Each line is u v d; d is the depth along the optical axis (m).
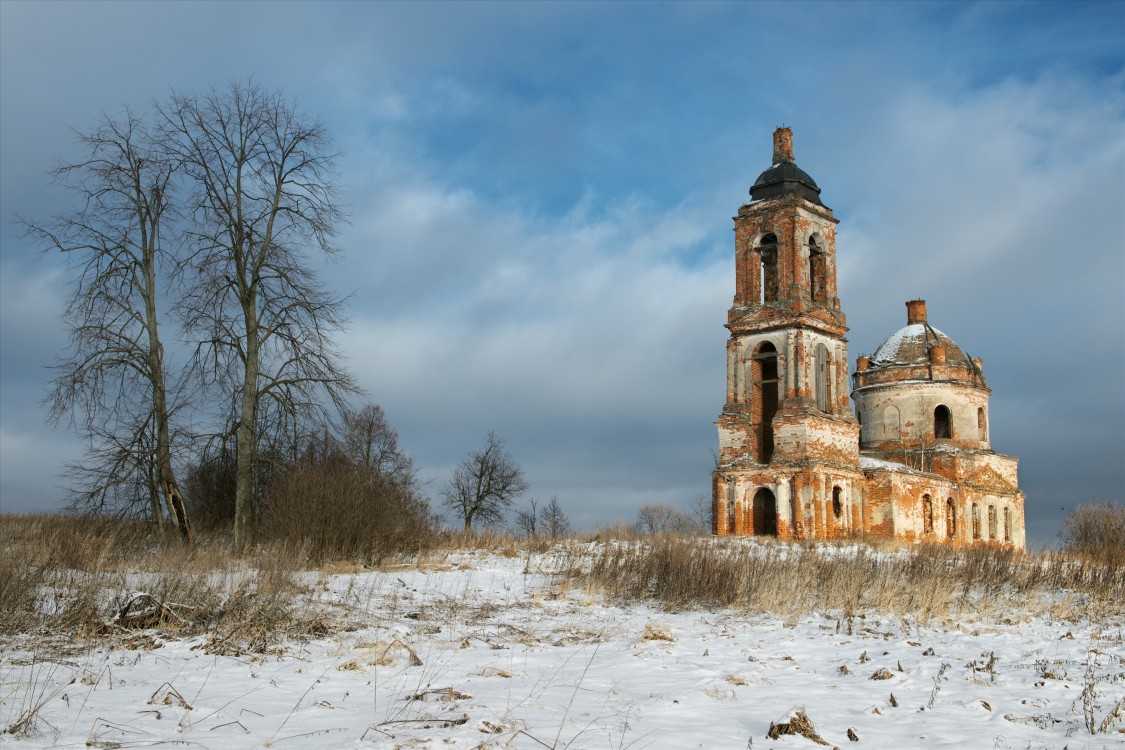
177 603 13.73
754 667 12.00
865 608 17.95
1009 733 8.63
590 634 14.62
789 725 8.34
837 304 52.59
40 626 12.64
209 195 28.48
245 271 28.66
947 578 20.33
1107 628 15.79
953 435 59.09
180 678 10.28
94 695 9.24
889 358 61.41
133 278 28.30
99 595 14.76
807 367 50.03
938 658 12.53
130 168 28.41
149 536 26.77
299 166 29.45
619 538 31.48
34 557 18.27
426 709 8.97
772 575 19.50
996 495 59.56
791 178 52.34
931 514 54.66
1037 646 13.64
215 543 26.20
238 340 28.44
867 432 61.38
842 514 49.88
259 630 12.66
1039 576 21.17
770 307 50.81
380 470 27.48
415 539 26.06
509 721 8.48
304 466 26.12
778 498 48.75
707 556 20.23
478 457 67.44
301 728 8.19
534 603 17.66
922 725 8.91
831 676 11.51
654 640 14.05
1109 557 24.11
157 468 27.98
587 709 9.21
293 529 23.94
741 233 52.94
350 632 13.62
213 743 7.61
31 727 7.77
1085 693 9.98
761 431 52.22
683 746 7.92
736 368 52.03
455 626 14.71
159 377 28.28
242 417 28.19
